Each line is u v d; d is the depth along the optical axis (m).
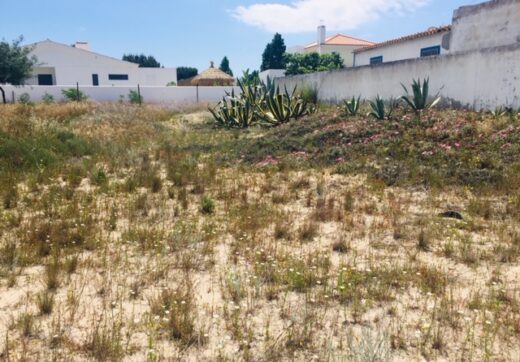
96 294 4.08
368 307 3.82
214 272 4.60
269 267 4.57
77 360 3.11
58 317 3.62
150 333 3.39
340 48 41.44
